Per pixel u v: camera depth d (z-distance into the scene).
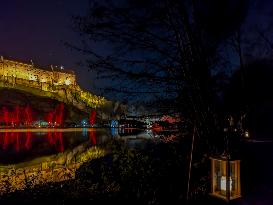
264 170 6.69
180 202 7.64
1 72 164.62
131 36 6.83
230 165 4.78
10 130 102.94
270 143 6.78
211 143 6.84
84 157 27.72
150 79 7.11
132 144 11.32
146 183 9.12
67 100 172.75
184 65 6.56
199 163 7.95
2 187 12.45
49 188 11.50
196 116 6.73
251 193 6.15
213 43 6.54
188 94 6.77
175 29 6.57
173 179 8.70
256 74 6.92
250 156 6.78
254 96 6.84
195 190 7.64
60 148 47.69
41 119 145.25
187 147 8.37
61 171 15.91
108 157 13.47
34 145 54.25
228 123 6.79
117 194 9.39
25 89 166.38
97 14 6.70
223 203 6.59
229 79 6.84
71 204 9.72
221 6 6.20
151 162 9.48
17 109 142.75
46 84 177.00
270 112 6.81
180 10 6.45
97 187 10.44
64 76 196.88
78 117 157.38
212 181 4.95
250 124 6.82
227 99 6.82
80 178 12.24
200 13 6.37
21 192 11.55
